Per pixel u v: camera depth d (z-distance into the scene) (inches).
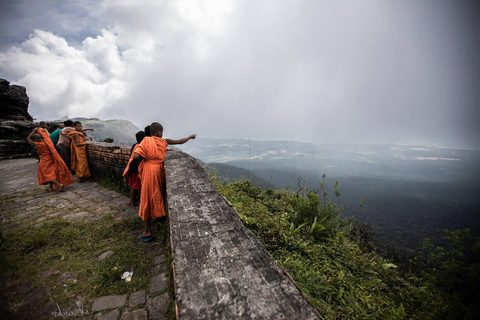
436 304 95.9
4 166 302.5
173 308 78.5
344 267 138.6
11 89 552.4
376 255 172.2
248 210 198.7
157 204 117.6
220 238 62.0
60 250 109.7
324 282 115.9
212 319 38.2
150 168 117.0
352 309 102.4
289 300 42.6
